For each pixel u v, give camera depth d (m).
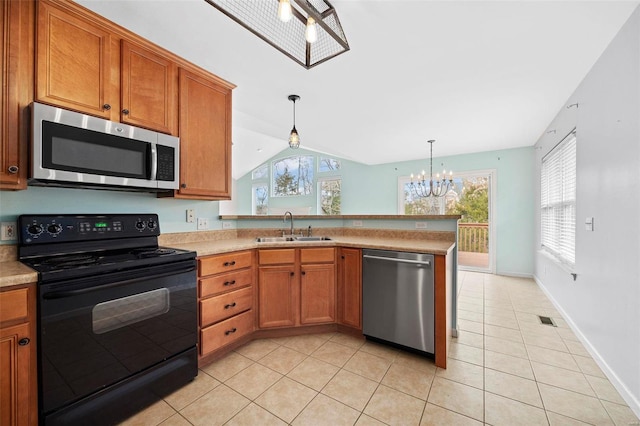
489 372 1.94
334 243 2.50
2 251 1.50
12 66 1.36
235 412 1.55
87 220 1.78
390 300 2.22
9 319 1.15
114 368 1.45
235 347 2.24
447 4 1.57
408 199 6.06
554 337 2.50
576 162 2.58
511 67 2.25
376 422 1.47
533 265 4.75
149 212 2.18
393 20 1.70
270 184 8.00
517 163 4.90
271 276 2.40
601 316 2.03
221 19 1.71
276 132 4.21
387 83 2.53
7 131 1.35
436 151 5.23
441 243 2.45
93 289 1.37
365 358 2.12
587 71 2.30
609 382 1.83
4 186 1.36
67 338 1.29
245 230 3.00
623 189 1.75
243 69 2.31
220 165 2.38
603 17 1.67
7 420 1.15
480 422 1.47
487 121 3.55
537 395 1.69
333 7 1.57
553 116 3.36
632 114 1.65
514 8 1.60
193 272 1.85
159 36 1.89
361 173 6.59
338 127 3.85
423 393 1.71
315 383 1.81
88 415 1.35
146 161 1.83
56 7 1.48
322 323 2.53
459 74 2.37
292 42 1.75
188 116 2.13
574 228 2.80
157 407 1.58
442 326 2.00
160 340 1.65
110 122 1.65
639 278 1.56
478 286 4.24
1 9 1.33
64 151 1.47
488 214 5.19
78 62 1.56
